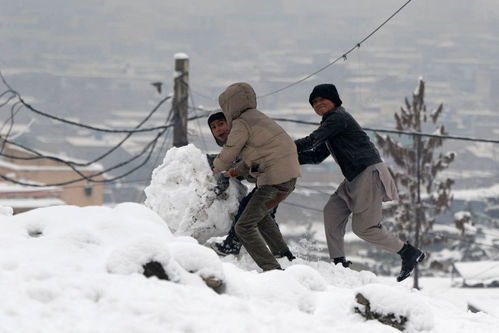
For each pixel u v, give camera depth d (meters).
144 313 12.92
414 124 108.88
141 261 14.38
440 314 19.38
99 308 12.92
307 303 15.36
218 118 23.38
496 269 100.25
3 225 16.67
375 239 23.95
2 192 126.31
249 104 21.56
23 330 11.82
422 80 109.44
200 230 24.38
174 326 12.70
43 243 15.38
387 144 109.00
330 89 23.56
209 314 13.30
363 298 15.38
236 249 23.61
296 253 25.34
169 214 24.48
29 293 12.99
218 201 24.39
